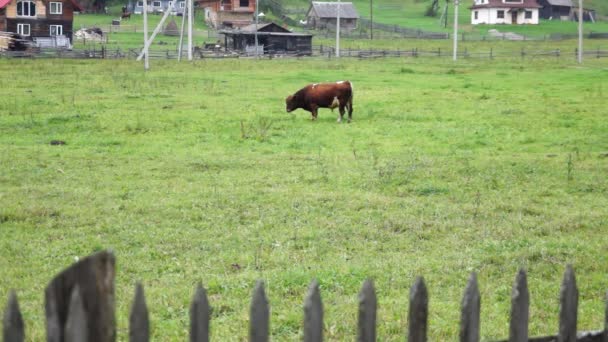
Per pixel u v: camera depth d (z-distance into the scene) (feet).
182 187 64.59
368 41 388.57
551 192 63.72
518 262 43.11
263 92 142.41
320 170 72.38
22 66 194.49
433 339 31.19
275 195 61.05
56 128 97.50
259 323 16.43
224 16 422.41
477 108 120.78
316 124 104.32
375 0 625.82
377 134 96.48
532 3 508.12
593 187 65.41
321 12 467.11
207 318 16.34
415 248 46.52
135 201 58.85
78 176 69.31
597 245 46.85
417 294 17.46
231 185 65.51
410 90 148.15
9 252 44.83
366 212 55.72
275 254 44.55
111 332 14.12
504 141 91.50
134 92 137.69
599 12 604.49
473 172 71.61
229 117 108.58
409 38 419.74
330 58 261.03
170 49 307.37
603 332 20.45
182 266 42.14
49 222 52.29
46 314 13.93
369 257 44.34
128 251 45.21
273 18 483.10
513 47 349.41
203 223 52.06
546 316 34.40
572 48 340.59
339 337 31.48
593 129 99.81
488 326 32.71
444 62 244.01
